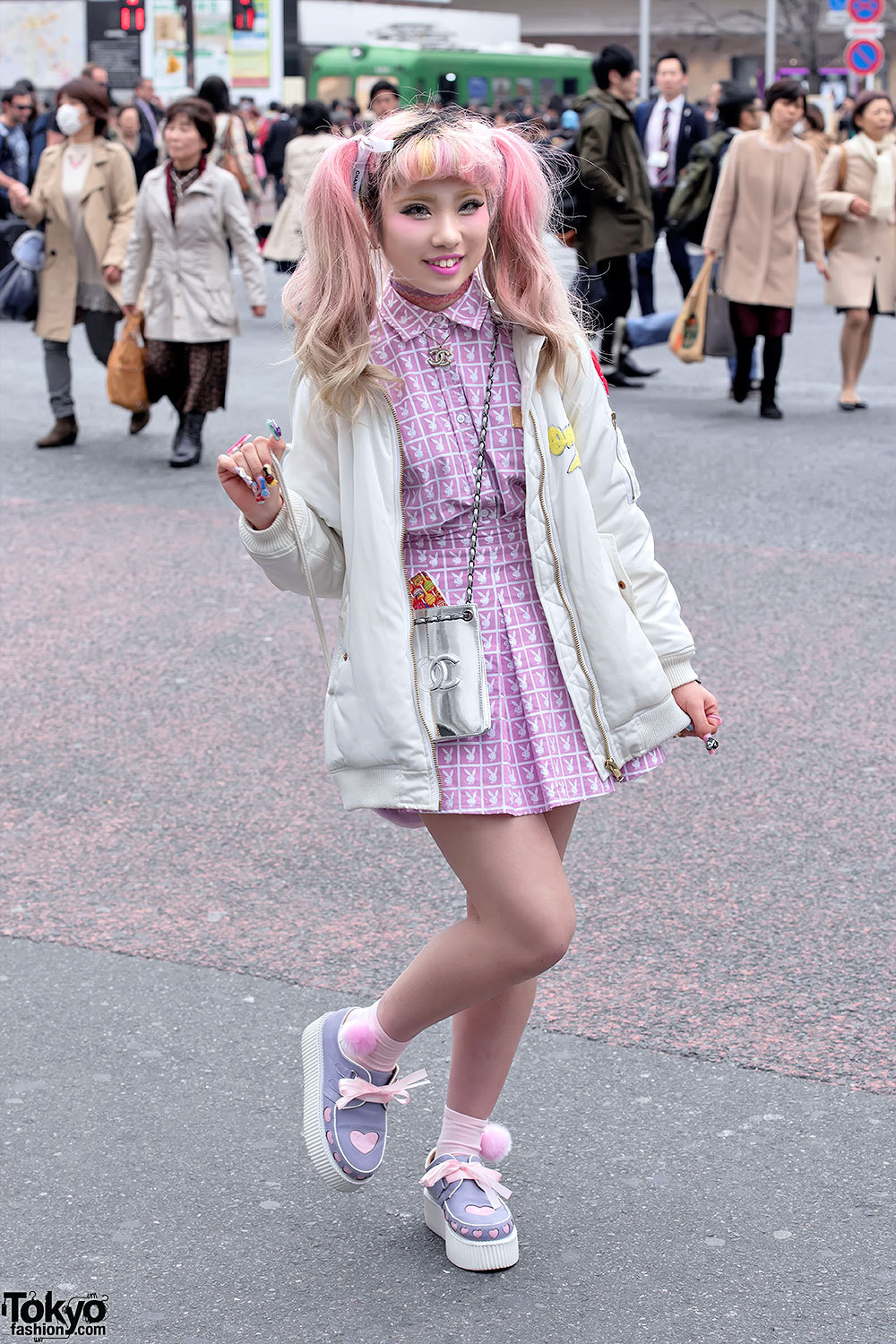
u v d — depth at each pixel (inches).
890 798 188.7
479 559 103.9
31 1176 119.4
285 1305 105.3
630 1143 123.1
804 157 418.9
